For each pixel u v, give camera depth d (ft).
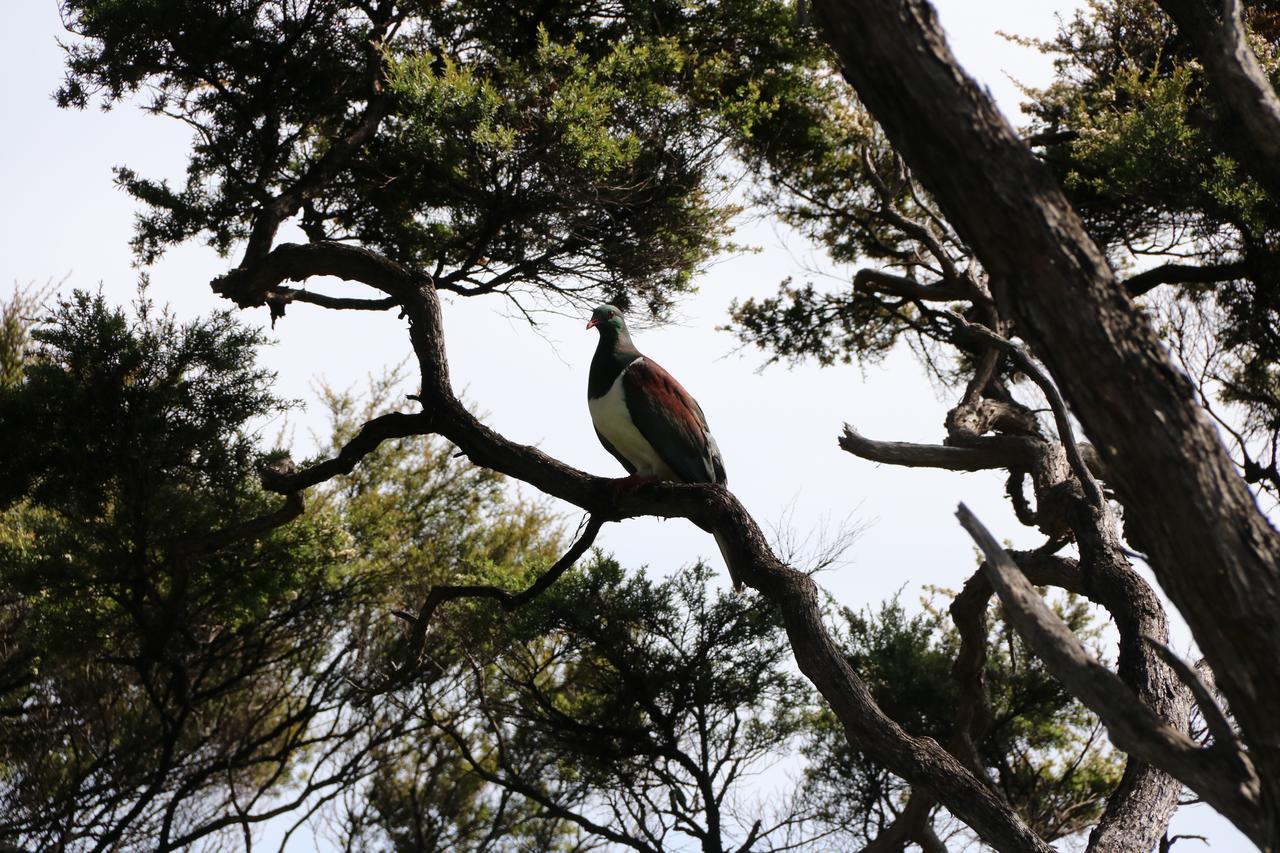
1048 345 13.80
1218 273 46.42
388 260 36.22
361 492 66.23
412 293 35.45
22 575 43.37
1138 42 51.65
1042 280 13.67
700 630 51.42
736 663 51.42
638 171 45.16
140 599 44.55
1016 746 51.11
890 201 50.90
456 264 48.26
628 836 50.08
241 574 47.03
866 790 49.88
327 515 51.75
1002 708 49.90
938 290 51.65
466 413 32.83
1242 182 41.06
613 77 43.80
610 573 51.52
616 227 46.24
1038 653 15.47
